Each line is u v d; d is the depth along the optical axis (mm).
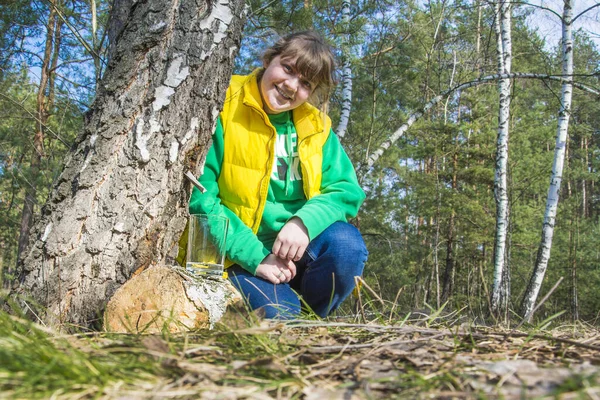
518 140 13047
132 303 1494
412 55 8680
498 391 754
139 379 849
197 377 860
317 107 2316
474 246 13406
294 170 2148
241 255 1967
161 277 1525
